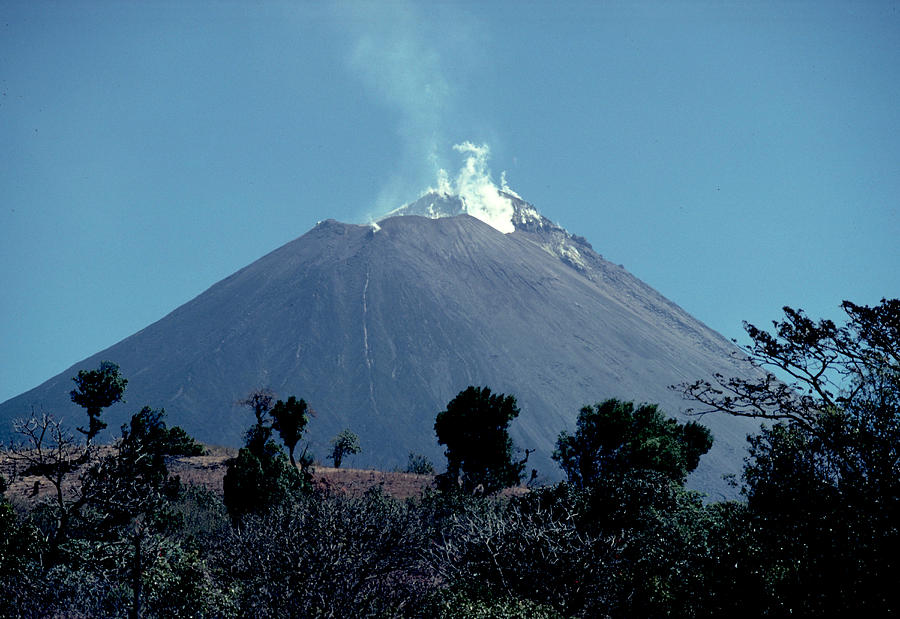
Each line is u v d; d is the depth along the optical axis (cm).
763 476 1520
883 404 1488
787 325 1788
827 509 1401
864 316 1717
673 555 1894
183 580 1873
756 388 1784
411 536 2020
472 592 1878
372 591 1731
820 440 1495
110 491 2369
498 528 2191
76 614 1844
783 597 1387
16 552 1991
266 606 1628
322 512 1858
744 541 1505
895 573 1292
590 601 1998
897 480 1362
